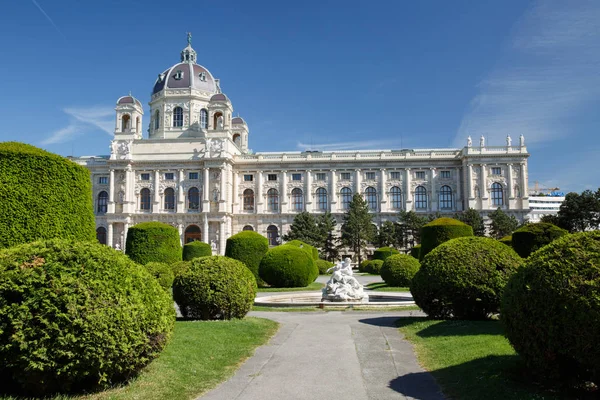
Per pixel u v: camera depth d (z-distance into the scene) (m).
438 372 13.56
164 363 13.48
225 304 20.98
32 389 10.44
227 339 17.25
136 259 45.50
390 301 30.77
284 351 16.39
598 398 10.37
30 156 17.36
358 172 100.62
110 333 10.61
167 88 108.12
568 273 10.50
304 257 45.09
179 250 48.34
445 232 42.12
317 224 93.44
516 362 12.66
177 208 98.81
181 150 100.31
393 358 15.40
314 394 11.91
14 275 10.40
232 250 47.50
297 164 102.00
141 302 11.44
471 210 87.56
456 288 19.47
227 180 99.00
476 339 15.91
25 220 16.86
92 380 10.91
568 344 10.20
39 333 10.08
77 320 10.20
